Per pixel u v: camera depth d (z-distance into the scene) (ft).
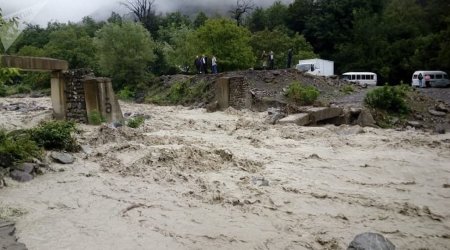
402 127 75.41
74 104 69.56
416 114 82.33
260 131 61.11
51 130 43.09
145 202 28.96
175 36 228.43
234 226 24.89
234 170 37.81
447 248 22.27
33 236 23.08
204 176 35.42
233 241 22.80
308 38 251.39
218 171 37.42
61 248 21.66
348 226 25.05
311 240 22.97
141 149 44.73
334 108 76.28
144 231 24.03
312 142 52.16
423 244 22.72
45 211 27.04
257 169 38.34
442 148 48.16
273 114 76.02
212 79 113.39
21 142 38.14
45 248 21.59
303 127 63.57
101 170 37.27
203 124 71.82
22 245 21.77
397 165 40.16
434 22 201.57
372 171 38.06
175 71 182.60
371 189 32.71
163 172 36.29
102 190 31.58
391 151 46.65
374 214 27.12
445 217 26.71
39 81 164.66
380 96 82.79
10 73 35.29
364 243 19.44
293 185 33.27
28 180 33.65
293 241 22.84
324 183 34.14
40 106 105.29
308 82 107.96
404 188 33.06
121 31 153.58
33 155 37.65
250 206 28.30
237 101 94.73
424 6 229.66
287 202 29.22
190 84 119.75
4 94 152.35
